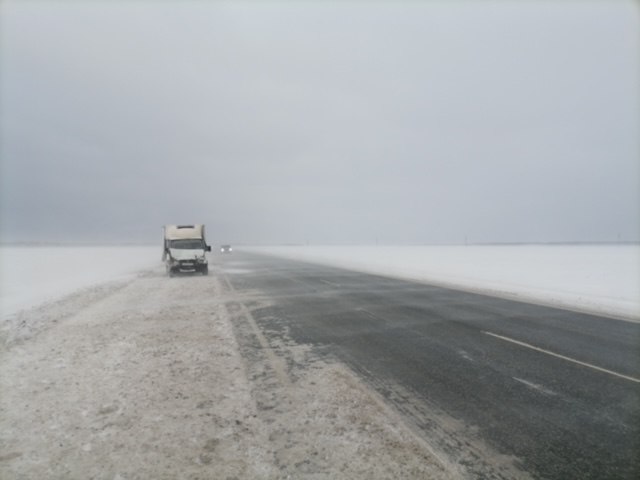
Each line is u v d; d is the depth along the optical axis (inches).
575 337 308.2
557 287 641.0
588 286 652.7
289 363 243.1
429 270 1043.3
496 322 367.2
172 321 382.3
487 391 196.9
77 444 146.6
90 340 309.1
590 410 174.7
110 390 199.9
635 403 182.4
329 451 139.9
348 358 254.4
